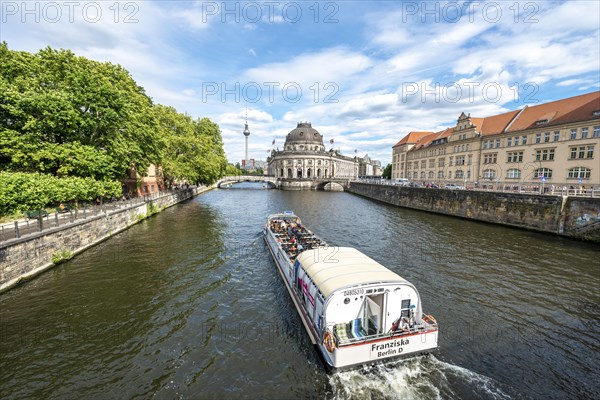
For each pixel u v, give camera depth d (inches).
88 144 924.6
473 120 2111.2
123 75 1161.4
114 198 1151.0
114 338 390.3
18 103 735.7
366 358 314.8
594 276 618.5
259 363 344.5
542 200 1050.1
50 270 611.2
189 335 399.5
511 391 303.9
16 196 556.1
